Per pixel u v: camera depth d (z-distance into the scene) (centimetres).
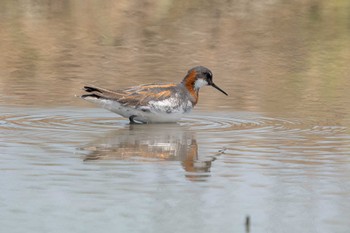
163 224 1348
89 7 3978
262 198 1481
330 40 3416
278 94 2478
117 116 2183
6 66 2845
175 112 2108
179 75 2733
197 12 3931
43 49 3148
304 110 2256
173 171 1638
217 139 1906
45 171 1622
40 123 2052
